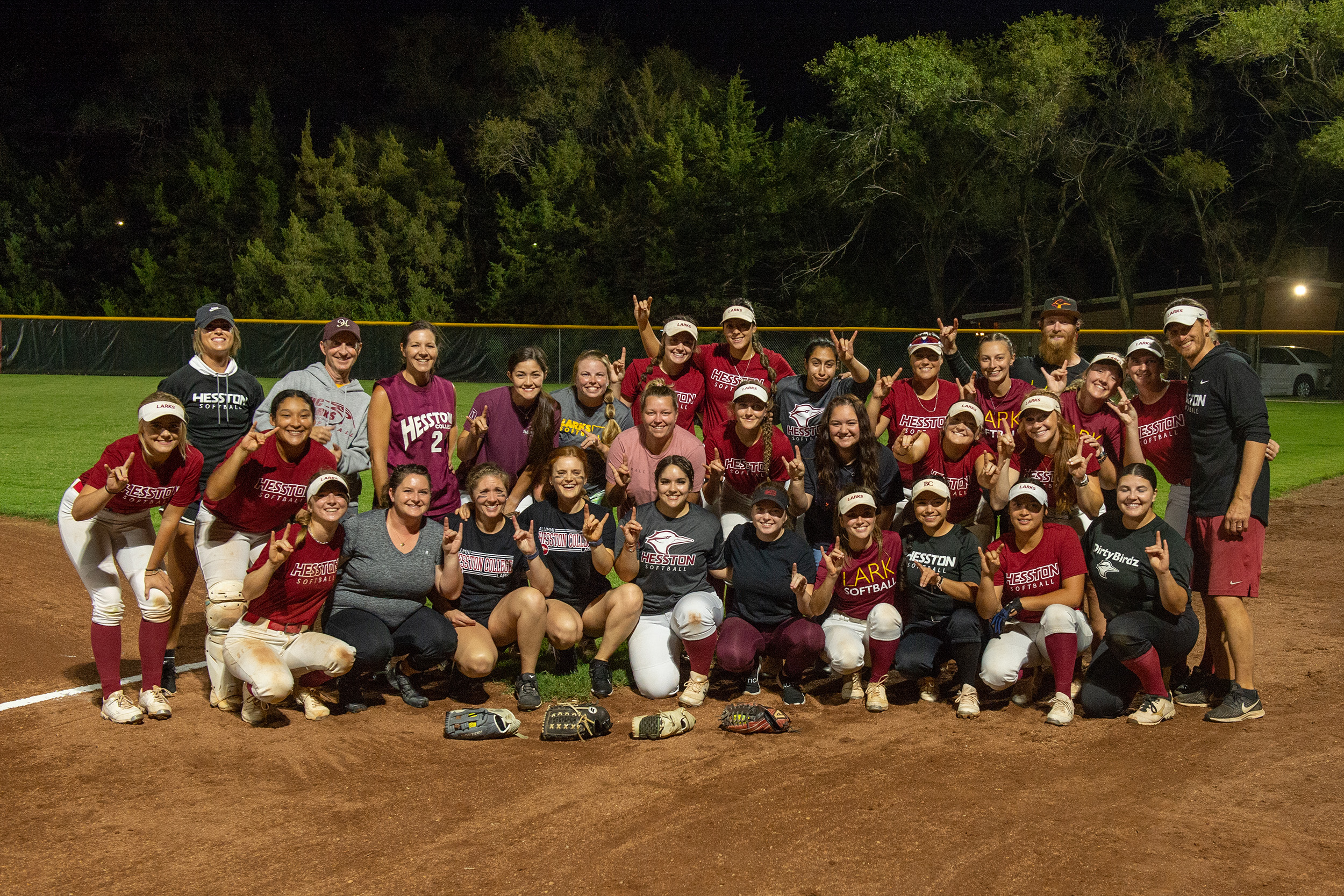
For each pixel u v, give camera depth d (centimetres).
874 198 3322
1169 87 3064
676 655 553
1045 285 3744
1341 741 478
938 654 532
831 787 430
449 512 589
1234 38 2789
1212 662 553
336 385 589
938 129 3172
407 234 3666
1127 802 415
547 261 3509
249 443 484
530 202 3744
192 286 3769
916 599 543
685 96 4288
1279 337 2742
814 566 545
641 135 3716
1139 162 3556
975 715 516
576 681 564
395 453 584
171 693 540
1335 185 3073
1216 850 376
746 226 3509
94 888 353
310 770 448
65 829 395
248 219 3872
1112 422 584
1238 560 513
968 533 545
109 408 1936
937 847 378
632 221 3581
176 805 414
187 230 3853
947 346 699
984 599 516
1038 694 552
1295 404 2395
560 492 550
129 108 4481
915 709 531
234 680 514
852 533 528
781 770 448
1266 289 3362
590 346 2884
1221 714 504
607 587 569
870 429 577
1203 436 524
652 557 544
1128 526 516
